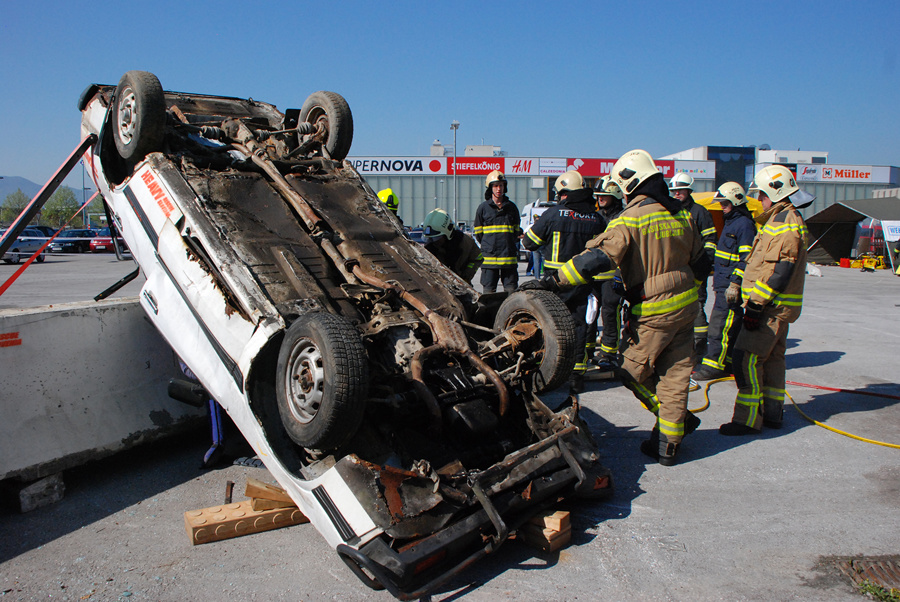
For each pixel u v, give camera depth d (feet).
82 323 14.53
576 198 19.39
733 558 10.68
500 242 23.18
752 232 21.25
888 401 19.69
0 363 12.82
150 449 16.11
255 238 13.69
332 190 16.74
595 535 11.56
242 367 11.55
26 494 12.59
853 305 40.04
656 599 9.52
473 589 9.85
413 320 12.96
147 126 14.88
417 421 11.66
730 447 15.98
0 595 9.65
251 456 15.52
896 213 70.08
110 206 17.74
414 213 130.11
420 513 9.46
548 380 12.27
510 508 10.33
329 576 10.20
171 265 13.92
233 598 9.57
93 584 9.96
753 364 16.48
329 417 9.68
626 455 15.52
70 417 13.69
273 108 20.83
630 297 14.35
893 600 9.34
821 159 184.55
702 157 141.59
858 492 13.24
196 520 11.38
